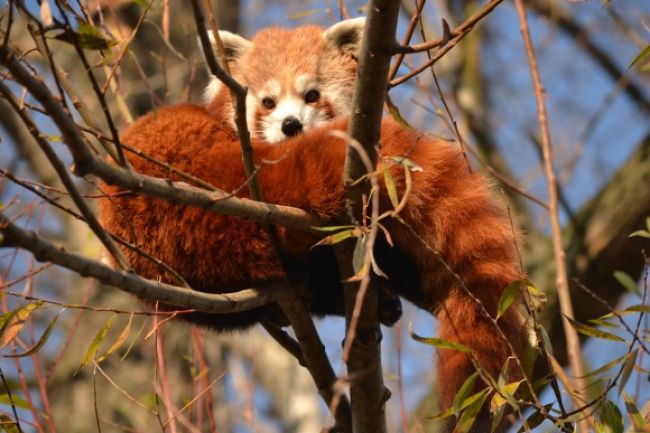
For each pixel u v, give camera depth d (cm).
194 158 702
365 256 541
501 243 702
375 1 563
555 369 738
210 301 607
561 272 956
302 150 681
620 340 639
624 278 770
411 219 689
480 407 613
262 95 1172
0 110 1562
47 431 827
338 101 1179
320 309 848
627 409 638
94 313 1437
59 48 1416
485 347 679
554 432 672
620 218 1354
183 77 1429
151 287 557
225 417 1298
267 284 689
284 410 1554
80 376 1384
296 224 636
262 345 1616
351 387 682
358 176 629
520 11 1048
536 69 1035
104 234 538
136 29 583
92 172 514
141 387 1350
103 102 525
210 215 693
